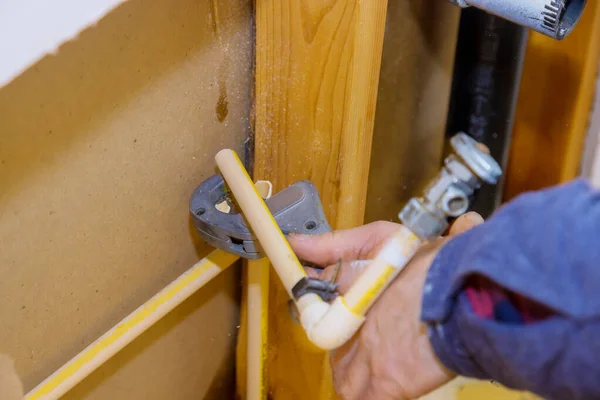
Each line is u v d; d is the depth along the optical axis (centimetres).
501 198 106
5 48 38
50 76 43
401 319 45
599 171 100
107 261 55
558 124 96
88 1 43
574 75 91
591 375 31
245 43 63
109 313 58
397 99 85
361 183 66
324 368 75
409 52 83
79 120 47
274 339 79
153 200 58
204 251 70
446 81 95
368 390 49
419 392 46
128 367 63
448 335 40
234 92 64
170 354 70
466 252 37
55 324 52
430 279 40
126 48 48
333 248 57
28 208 45
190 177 62
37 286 49
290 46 59
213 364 80
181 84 56
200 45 57
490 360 36
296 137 64
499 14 60
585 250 30
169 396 73
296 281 51
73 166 48
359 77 58
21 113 42
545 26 57
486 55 94
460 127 101
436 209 43
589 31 87
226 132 65
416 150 95
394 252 44
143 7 48
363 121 61
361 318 45
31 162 44
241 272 78
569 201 32
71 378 52
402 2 77
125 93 50
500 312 36
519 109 99
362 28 55
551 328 31
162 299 60
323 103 61
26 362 50
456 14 89
